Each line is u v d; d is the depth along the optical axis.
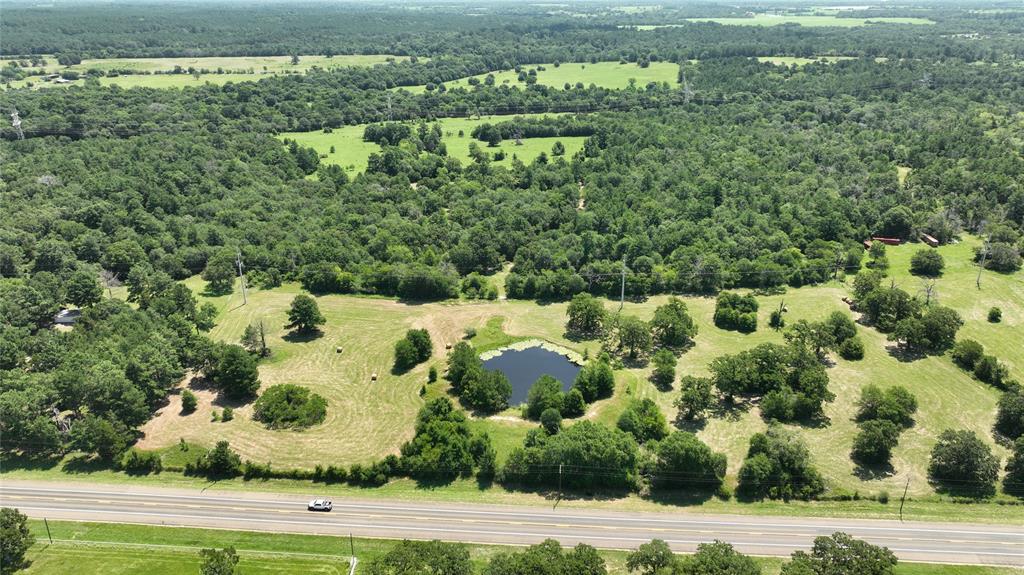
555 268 189.12
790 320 167.75
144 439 128.00
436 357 156.25
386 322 172.12
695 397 129.12
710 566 85.38
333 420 133.75
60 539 104.94
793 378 138.25
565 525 106.69
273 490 116.12
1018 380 142.00
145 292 176.75
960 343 150.00
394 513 110.12
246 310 178.25
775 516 108.12
